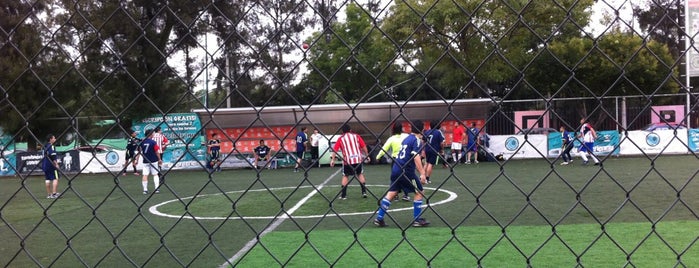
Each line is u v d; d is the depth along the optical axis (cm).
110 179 1814
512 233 699
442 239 672
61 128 1423
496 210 895
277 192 1247
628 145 1781
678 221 764
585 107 1702
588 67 1425
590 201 977
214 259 597
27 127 279
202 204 1070
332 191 1244
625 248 609
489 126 2017
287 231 749
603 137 1495
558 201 984
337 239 688
